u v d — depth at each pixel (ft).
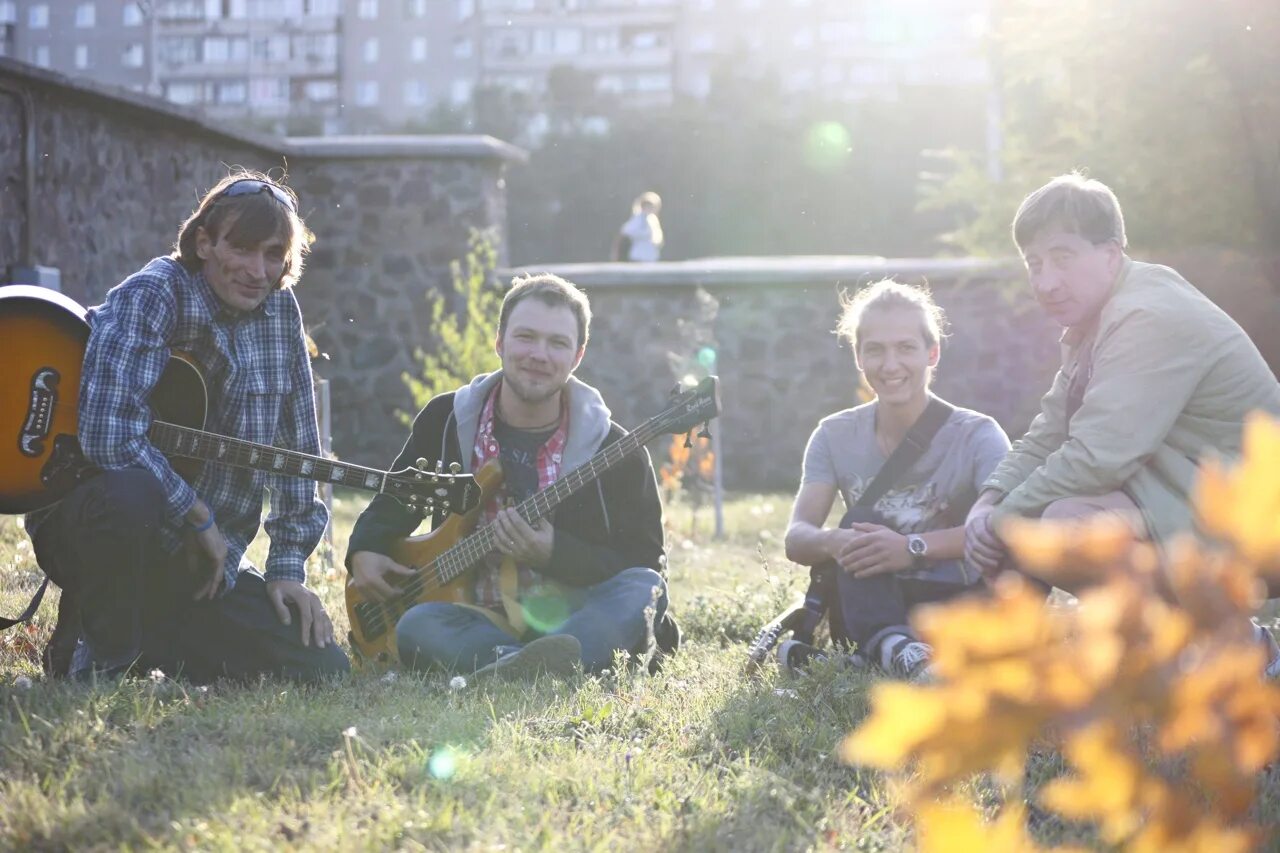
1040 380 48.52
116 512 12.55
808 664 13.69
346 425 50.44
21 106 33.22
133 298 13.15
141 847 8.39
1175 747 5.25
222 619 13.69
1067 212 13.16
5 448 12.86
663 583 15.29
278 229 13.39
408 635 14.34
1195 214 41.52
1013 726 4.92
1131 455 12.38
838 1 171.01
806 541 14.97
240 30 156.76
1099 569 5.08
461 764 10.12
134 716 11.22
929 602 14.80
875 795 9.71
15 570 19.40
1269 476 4.78
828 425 16.24
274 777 9.66
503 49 174.19
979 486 15.06
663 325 50.65
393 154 49.90
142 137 40.06
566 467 15.14
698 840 8.70
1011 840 5.34
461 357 40.24
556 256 126.31
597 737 11.16
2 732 10.40
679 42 188.34
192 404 13.51
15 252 33.01
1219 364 12.52
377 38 160.86
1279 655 12.01
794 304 50.03
